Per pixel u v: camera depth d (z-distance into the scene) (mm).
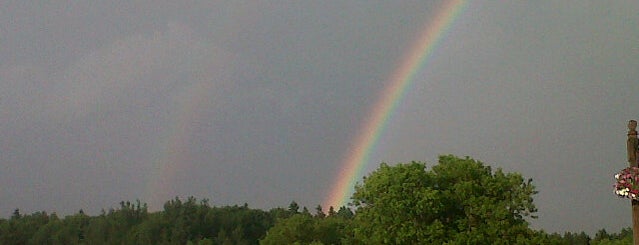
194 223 143625
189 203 151375
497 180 51906
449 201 50844
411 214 49469
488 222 49000
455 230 49375
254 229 144625
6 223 151500
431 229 48250
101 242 145750
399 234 48719
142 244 140750
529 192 51250
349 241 62156
